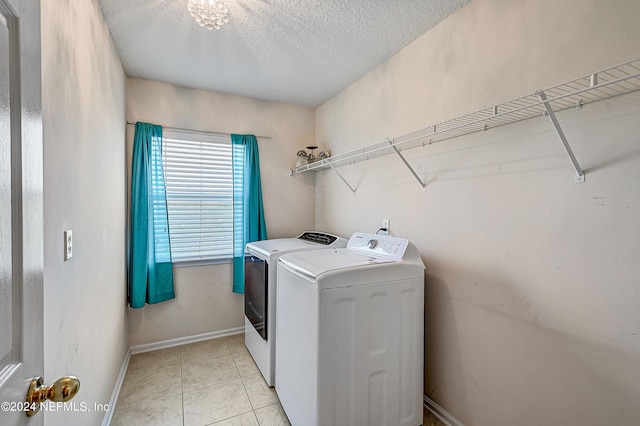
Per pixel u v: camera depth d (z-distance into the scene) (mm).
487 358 1503
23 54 583
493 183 1471
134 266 2436
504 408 1426
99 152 1590
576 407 1170
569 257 1188
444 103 1728
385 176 2225
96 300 1511
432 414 1809
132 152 2496
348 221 2686
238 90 2803
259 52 2117
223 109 2877
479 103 1525
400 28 1816
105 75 1730
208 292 2842
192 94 2748
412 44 1961
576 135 1167
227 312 2926
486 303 1506
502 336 1432
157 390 2049
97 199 1545
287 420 1771
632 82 1017
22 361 578
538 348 1291
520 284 1355
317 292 1394
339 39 1941
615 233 1064
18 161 570
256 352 2334
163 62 2262
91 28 1451
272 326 2043
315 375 1402
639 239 1008
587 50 1126
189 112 2738
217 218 2883
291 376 1677
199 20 1563
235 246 2918
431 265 1825
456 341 1668
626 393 1041
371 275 1514
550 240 1248
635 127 1017
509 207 1401
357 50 2074
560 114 1222
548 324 1255
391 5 1611
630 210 1029
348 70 2373
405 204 2031
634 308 1021
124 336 2328
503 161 1426
